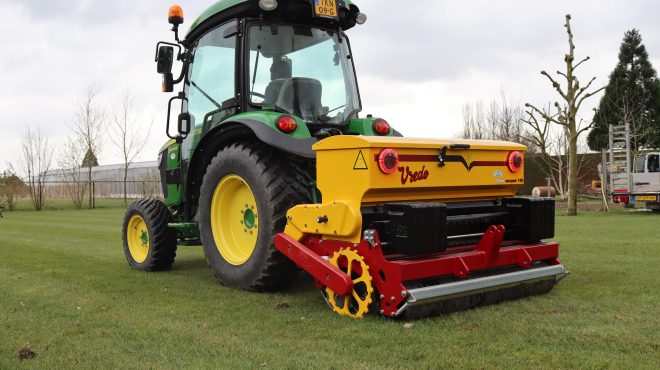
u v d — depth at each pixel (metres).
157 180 26.25
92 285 5.02
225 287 4.77
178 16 5.56
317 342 3.15
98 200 28.56
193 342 3.21
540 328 3.31
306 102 4.97
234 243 4.79
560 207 17.28
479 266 3.76
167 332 3.43
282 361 2.85
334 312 3.79
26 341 3.29
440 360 2.80
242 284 4.54
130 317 3.82
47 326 3.61
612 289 4.41
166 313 3.91
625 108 26.41
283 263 4.29
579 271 5.23
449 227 4.07
